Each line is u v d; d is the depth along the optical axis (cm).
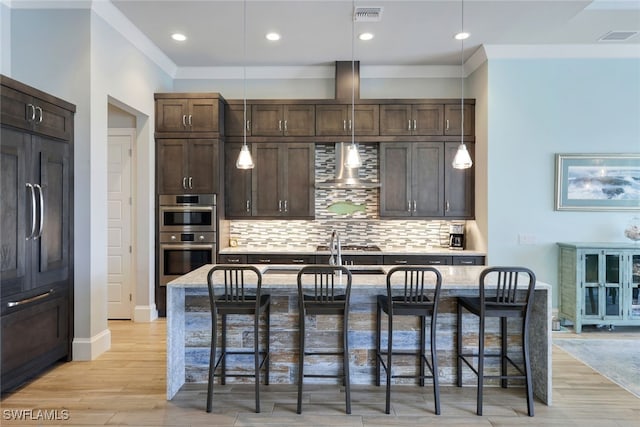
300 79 550
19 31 361
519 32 430
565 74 472
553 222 477
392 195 521
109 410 273
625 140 473
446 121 516
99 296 372
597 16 393
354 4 369
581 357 371
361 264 494
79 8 358
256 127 522
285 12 384
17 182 292
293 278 306
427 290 301
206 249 491
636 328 463
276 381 320
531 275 266
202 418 263
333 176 551
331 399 291
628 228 457
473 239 520
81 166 359
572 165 473
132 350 384
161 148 491
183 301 318
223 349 320
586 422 258
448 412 272
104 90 381
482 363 270
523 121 476
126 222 486
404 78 546
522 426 253
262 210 524
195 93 490
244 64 527
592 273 440
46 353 325
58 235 338
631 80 470
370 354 320
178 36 441
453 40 452
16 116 290
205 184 491
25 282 301
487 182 479
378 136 519
